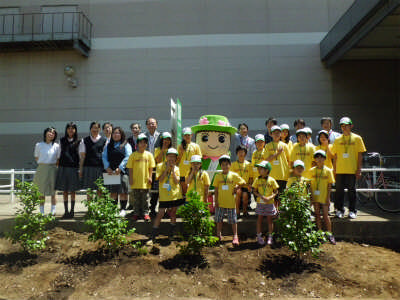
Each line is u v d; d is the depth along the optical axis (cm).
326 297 343
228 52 1180
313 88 1167
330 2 1178
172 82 1183
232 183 475
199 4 1194
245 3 1188
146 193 513
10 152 1184
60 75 1200
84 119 1186
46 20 1211
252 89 1171
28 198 445
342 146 520
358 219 505
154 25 1198
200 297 345
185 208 416
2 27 1216
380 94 1160
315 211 484
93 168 528
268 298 343
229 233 503
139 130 625
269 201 464
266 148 527
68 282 377
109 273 391
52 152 538
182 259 420
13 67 1215
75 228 504
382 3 764
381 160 721
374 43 997
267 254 434
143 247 444
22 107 1200
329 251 448
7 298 345
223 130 583
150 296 347
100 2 1211
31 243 429
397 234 491
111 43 1199
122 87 1188
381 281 370
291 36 1177
